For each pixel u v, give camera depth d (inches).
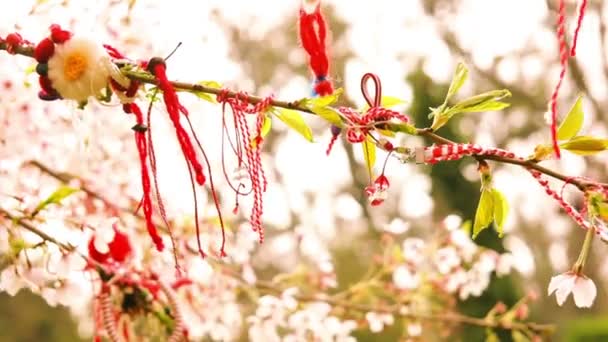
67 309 197.3
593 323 170.9
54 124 46.6
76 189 41.8
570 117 32.4
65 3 41.9
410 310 66.6
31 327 195.0
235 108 35.0
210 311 57.3
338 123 34.1
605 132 186.9
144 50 45.3
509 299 113.1
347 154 189.6
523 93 206.8
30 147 46.3
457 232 68.4
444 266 67.6
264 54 194.5
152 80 35.2
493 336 68.1
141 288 44.8
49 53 35.3
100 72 35.1
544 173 32.5
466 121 164.9
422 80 130.6
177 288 49.6
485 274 68.5
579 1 30.2
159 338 45.3
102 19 43.9
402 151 33.8
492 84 203.8
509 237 117.6
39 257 45.5
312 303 61.4
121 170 53.0
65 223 44.2
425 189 135.3
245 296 64.1
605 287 241.9
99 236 44.0
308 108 34.3
